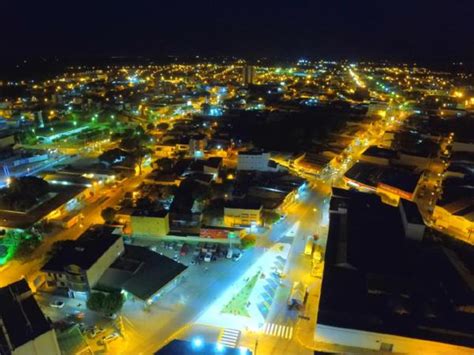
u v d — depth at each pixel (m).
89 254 62.34
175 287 64.56
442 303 57.31
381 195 102.06
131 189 102.62
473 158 123.50
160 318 57.78
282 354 52.28
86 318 57.41
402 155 123.12
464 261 71.81
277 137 147.88
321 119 176.00
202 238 77.50
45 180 98.50
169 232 79.69
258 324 57.19
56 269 61.00
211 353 48.44
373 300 57.62
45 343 45.88
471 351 49.47
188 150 131.50
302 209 93.38
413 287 60.44
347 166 125.19
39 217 80.94
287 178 108.06
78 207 91.75
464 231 83.75
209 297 62.50
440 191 103.38
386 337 51.56
